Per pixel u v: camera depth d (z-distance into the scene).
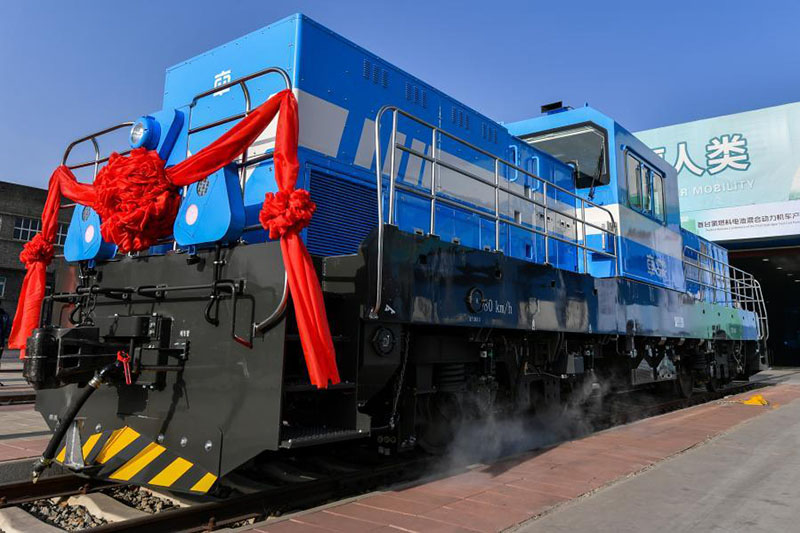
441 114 5.99
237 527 3.50
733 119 27.02
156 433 3.80
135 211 3.81
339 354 3.86
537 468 5.04
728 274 15.63
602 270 7.96
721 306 12.91
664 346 10.00
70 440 4.02
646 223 8.93
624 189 8.22
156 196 3.89
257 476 4.48
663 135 28.56
